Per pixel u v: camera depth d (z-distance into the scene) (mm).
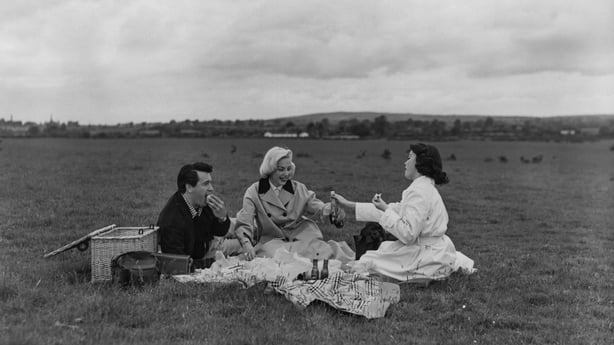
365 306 6527
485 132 162000
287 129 154250
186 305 6531
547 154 78312
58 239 10383
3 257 8617
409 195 7902
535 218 17469
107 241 7305
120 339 5465
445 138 145875
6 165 29047
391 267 7895
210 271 7711
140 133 132625
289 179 9211
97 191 18141
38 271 7684
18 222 11938
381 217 8000
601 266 10148
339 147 86438
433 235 7973
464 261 8734
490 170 43094
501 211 18812
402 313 6676
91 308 6191
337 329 6039
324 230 12875
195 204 8156
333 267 7961
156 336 5637
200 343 5496
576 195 25938
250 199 9008
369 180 28953
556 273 9367
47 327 5637
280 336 5742
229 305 6613
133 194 17750
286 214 9070
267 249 8742
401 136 148625
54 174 24312
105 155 46031
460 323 6469
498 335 6180
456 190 25812
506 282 8305
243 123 156625
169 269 7695
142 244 7488
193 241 8156
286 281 7285
